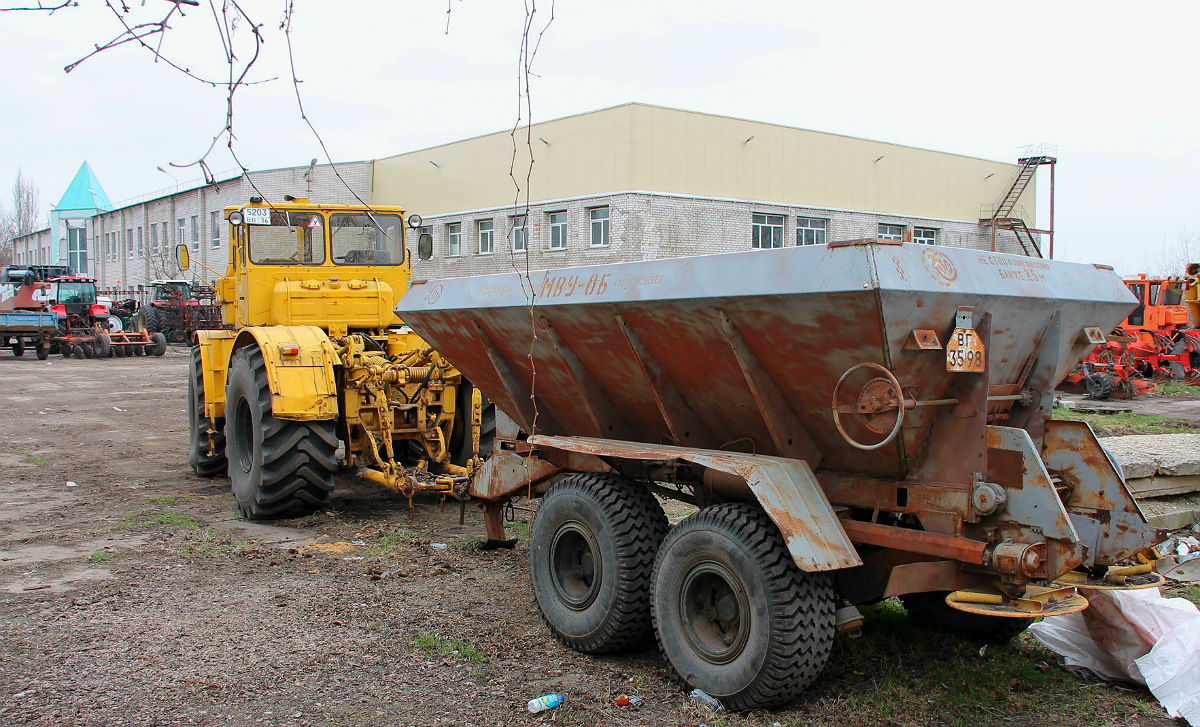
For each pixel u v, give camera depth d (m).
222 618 4.88
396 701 3.86
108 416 14.59
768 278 3.50
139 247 44.19
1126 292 4.41
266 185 32.56
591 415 4.93
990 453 3.58
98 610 4.98
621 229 25.36
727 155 27.00
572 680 4.13
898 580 3.66
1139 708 3.81
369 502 8.05
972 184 34.06
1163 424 13.08
